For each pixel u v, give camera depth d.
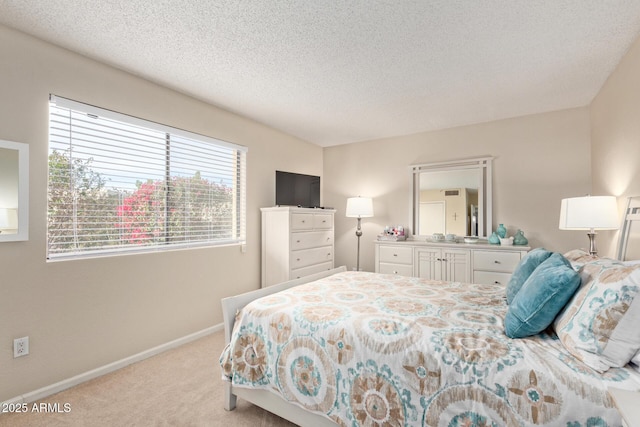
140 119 2.54
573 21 1.82
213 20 1.81
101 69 2.30
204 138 3.08
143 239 2.61
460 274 3.53
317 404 1.46
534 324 1.32
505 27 1.88
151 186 2.67
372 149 4.61
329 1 1.65
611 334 1.10
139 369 2.35
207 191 3.17
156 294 2.65
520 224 3.55
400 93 2.90
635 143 2.05
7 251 1.86
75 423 1.72
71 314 2.13
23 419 1.75
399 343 1.34
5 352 1.84
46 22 1.83
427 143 4.16
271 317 1.68
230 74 2.50
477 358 1.20
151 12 1.74
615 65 2.36
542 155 3.44
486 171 3.73
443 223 4.00
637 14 1.75
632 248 2.05
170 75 2.51
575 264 1.69
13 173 1.87
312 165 4.78
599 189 2.89
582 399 1.01
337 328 1.49
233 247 3.40
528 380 1.09
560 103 3.16
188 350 2.70
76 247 2.20
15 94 1.89
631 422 0.80
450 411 1.18
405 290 2.17
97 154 2.32
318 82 2.65
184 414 1.80
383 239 4.12
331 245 4.26
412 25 1.87
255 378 1.67
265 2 1.66
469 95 2.95
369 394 1.34
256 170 3.73
